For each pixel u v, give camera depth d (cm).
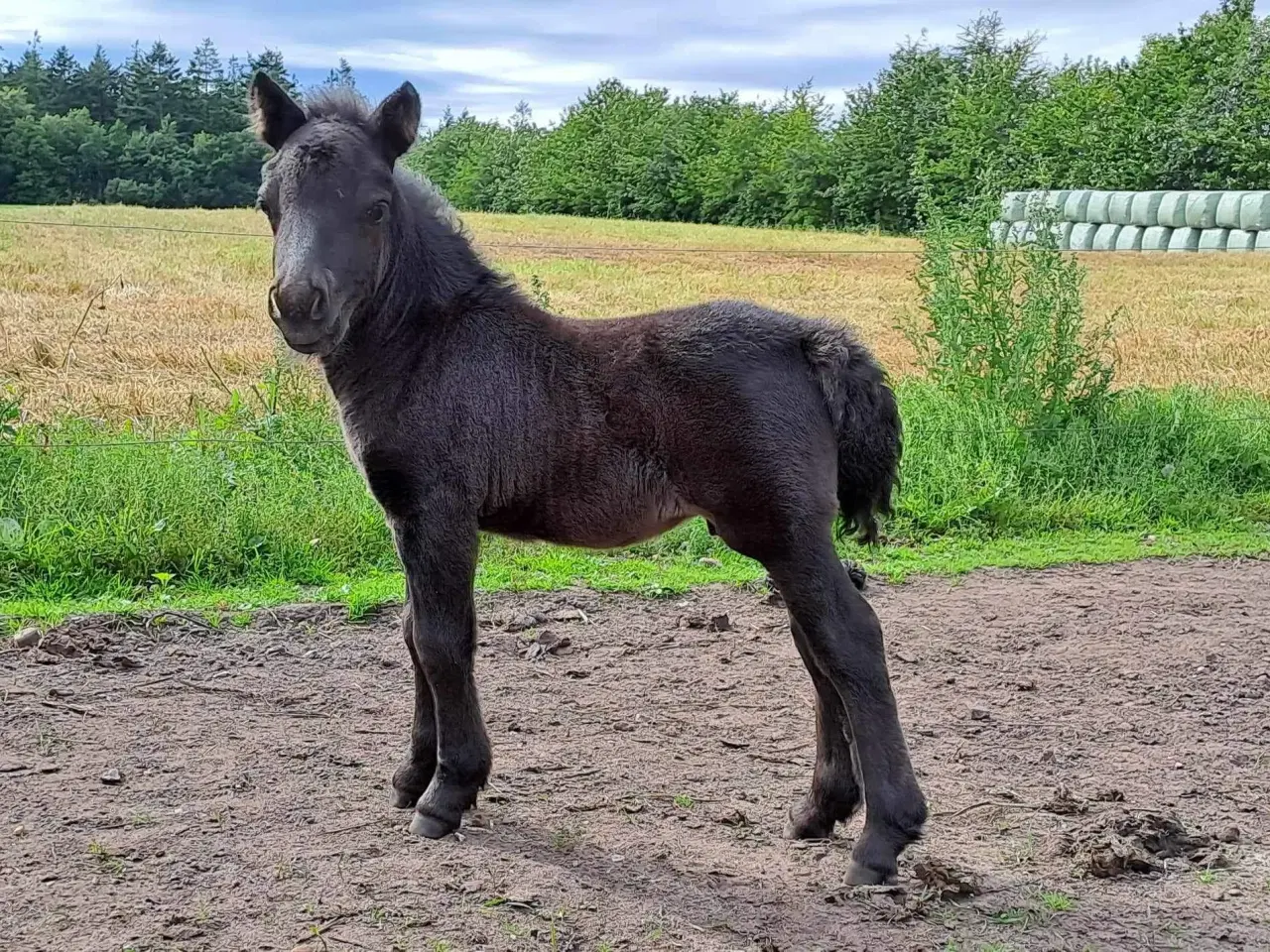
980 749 542
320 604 715
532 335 436
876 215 5978
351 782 493
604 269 2895
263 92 426
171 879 404
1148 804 482
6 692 578
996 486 958
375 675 622
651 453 418
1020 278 1103
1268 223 3659
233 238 3741
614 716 574
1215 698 605
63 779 486
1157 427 1062
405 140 424
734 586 784
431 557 429
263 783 488
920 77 6241
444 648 433
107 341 1659
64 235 3669
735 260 3334
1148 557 879
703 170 6894
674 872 418
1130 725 571
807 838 448
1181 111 4878
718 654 665
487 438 426
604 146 7519
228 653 647
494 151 8456
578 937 371
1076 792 493
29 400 1185
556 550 857
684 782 500
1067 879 418
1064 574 834
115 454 858
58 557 743
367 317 424
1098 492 996
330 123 414
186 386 1303
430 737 463
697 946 367
